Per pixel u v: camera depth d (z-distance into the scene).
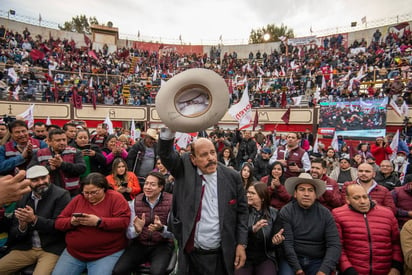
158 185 3.21
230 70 24.70
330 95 15.36
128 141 7.54
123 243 3.10
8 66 15.95
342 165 5.01
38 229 2.88
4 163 3.46
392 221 2.87
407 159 6.71
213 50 29.62
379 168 5.41
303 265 2.86
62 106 14.57
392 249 2.85
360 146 8.66
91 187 2.94
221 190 2.17
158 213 3.22
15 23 23.72
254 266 2.90
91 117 15.35
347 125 13.33
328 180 3.99
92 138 6.02
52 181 3.51
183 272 2.12
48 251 2.99
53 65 18.72
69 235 2.91
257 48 28.92
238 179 2.33
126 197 4.16
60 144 3.62
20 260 2.94
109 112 15.76
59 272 2.77
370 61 19.31
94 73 19.66
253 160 7.51
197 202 2.13
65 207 3.08
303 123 15.33
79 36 26.94
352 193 2.93
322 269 2.63
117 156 5.05
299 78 19.47
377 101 12.55
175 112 1.86
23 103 13.55
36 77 16.33
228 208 2.17
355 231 2.85
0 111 12.99
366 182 3.84
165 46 29.75
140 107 16.42
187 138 6.57
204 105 1.91
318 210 2.93
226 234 2.13
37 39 23.66
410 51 19.12
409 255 2.61
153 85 19.67
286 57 24.66
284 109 15.84
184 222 2.12
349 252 2.87
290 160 5.17
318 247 2.85
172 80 1.88
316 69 20.55
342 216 2.98
